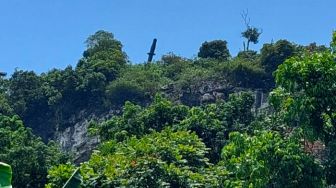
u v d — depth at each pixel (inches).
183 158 1104.8
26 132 1766.7
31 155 1660.9
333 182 802.8
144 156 1024.9
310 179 788.0
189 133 1220.5
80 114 2819.9
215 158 1407.5
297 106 803.4
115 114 2714.1
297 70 801.6
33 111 2928.2
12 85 2984.7
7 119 1822.1
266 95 2442.2
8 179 416.2
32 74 2999.5
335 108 798.5
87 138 2687.0
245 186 827.4
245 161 812.0
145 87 2716.5
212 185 1026.7
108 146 1274.6
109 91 2763.3
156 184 991.6
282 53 2551.7
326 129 811.4
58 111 2874.0
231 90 2546.8
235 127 1454.2
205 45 3078.2
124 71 2950.3
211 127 1434.5
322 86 791.1
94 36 3233.3
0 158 1628.9
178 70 2906.0
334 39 829.2
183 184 1010.7
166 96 2647.6
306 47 2501.2
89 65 2974.9
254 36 3019.2
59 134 2819.9
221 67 2615.7
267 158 799.1
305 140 854.5
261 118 1459.2
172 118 1525.6
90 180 1005.8
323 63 796.0
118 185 999.0
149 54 3484.3
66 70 2957.7
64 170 1042.1
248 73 2559.1
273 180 797.9
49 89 2913.4
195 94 2588.6
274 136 819.4
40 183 1663.4
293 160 788.0
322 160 852.6
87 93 2859.3
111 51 3083.2
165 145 1061.8
